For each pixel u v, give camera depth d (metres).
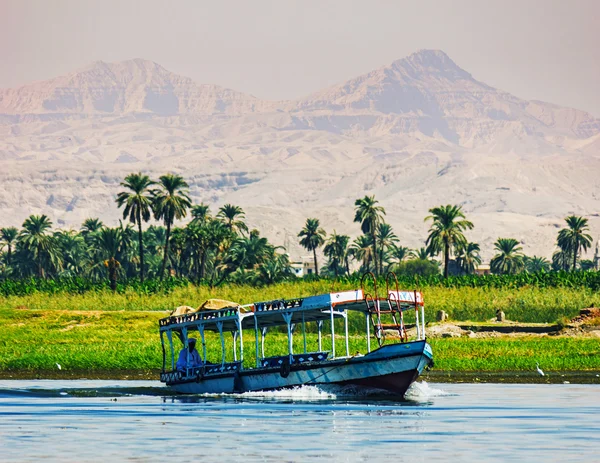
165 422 153.25
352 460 122.06
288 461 121.81
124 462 121.31
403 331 179.25
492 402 175.88
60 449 130.12
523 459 122.12
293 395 179.62
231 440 136.50
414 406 169.88
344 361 174.12
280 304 180.88
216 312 188.88
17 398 186.88
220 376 187.00
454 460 121.81
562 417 157.25
